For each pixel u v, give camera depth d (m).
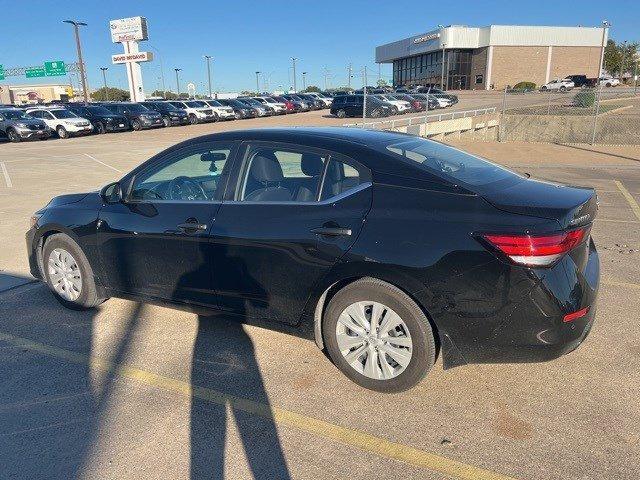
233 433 2.91
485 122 26.69
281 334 4.10
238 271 3.55
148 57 51.81
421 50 81.00
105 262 4.25
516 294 2.79
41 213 4.64
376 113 33.75
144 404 3.20
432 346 3.06
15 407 3.18
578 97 32.28
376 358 3.22
